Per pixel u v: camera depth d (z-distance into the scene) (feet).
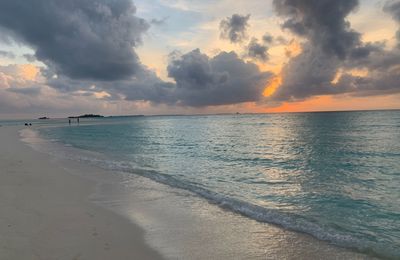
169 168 55.67
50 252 18.90
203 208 30.25
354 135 124.88
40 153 72.74
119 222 25.45
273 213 28.86
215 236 22.89
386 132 135.03
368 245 21.56
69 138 135.23
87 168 52.47
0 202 29.17
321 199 34.68
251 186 41.37
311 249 20.76
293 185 42.11
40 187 36.58
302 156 73.10
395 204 32.65
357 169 54.75
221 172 52.08
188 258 19.17
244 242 21.83
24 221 24.11
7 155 65.82
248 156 74.02
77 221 25.08
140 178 44.78
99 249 19.88
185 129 220.43
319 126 204.64
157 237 22.53
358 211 30.17
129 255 19.26
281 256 19.61
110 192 36.22
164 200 33.06
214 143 109.29
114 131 201.05
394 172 51.39
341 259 19.25
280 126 229.86
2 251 18.49
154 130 209.26
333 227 25.36
